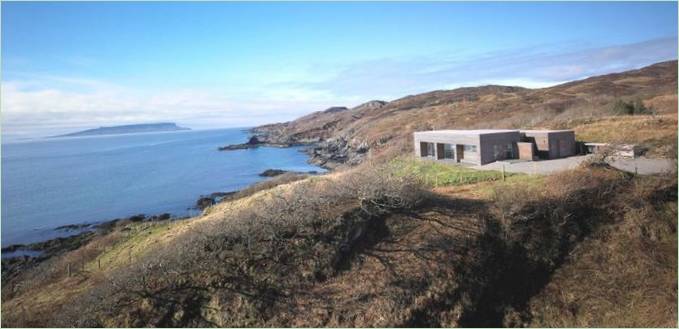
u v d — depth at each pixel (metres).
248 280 18.59
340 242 20.23
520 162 34.81
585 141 40.38
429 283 18.03
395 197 22.81
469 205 23.33
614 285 18.66
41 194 71.75
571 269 19.73
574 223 21.59
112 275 21.75
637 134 38.41
